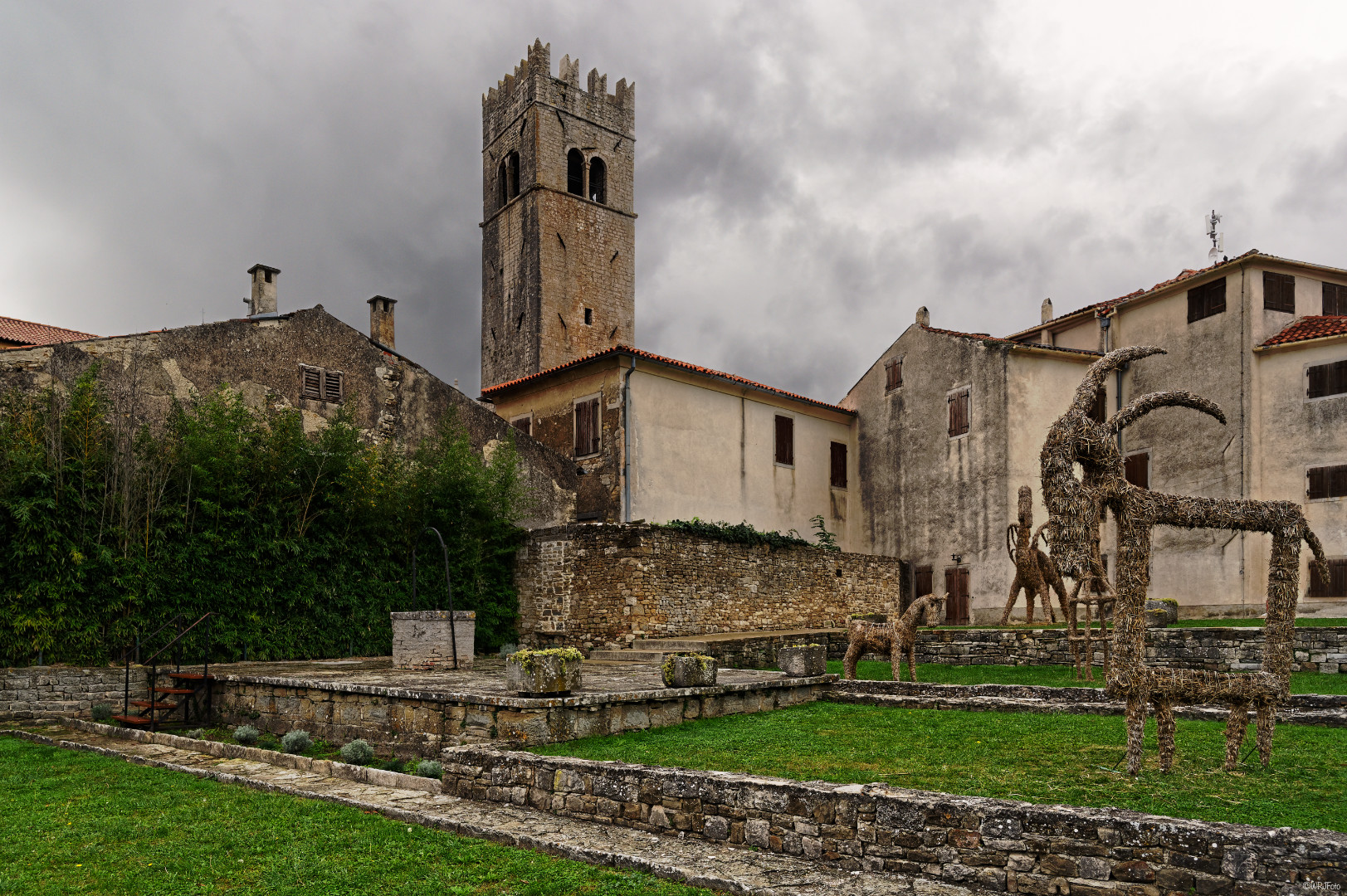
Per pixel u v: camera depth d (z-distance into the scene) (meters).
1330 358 21.73
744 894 5.43
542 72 42.97
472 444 22.83
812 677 13.16
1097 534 7.55
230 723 13.26
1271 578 7.79
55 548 14.24
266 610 16.97
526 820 7.18
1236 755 7.54
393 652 14.73
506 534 21.22
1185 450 24.17
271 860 6.40
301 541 17.56
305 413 20.30
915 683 12.84
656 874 5.87
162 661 15.38
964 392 26.72
